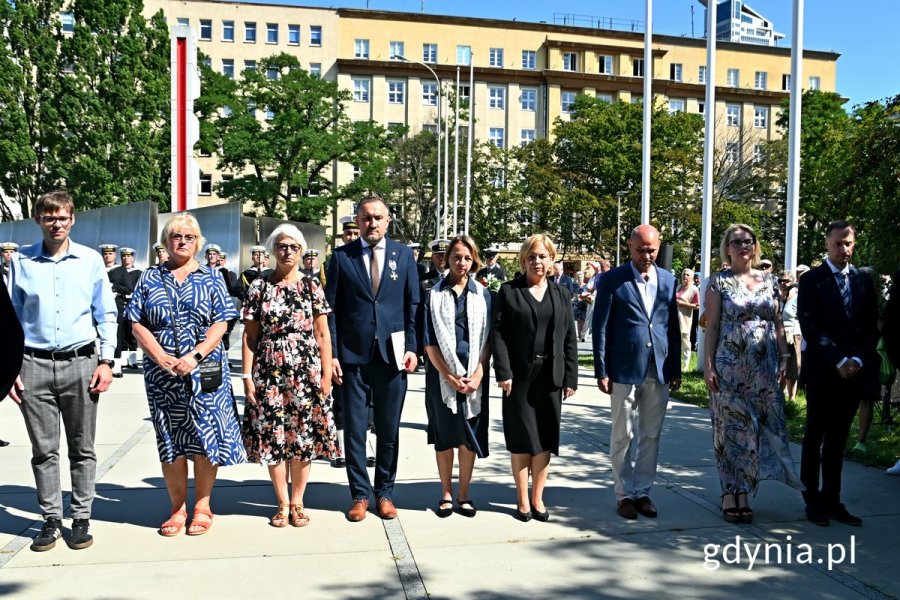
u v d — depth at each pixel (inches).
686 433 290.8
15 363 111.2
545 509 191.3
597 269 765.3
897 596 142.9
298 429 181.2
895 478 225.9
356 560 160.1
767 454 189.3
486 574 152.6
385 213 193.8
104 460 246.4
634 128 1705.2
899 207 234.1
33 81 1330.0
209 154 1569.9
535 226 1765.5
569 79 2212.1
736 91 2320.4
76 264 171.3
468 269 194.7
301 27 2097.7
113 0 1310.3
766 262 315.9
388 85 2150.6
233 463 174.7
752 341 186.2
